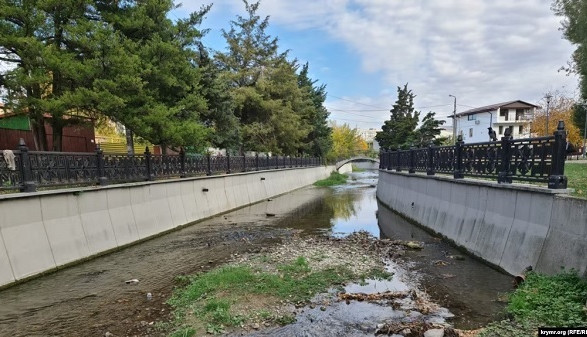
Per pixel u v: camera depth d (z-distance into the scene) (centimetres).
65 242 764
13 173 668
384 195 1944
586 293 430
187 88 1309
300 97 3397
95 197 868
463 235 849
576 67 1030
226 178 1709
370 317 495
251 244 998
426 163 1189
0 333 474
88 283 668
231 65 2727
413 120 4119
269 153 2977
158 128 1149
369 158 6519
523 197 629
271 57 3002
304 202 2095
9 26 845
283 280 643
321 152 4706
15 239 652
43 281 676
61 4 916
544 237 560
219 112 1959
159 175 1177
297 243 994
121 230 945
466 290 583
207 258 845
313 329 460
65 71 867
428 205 1148
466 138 5684
